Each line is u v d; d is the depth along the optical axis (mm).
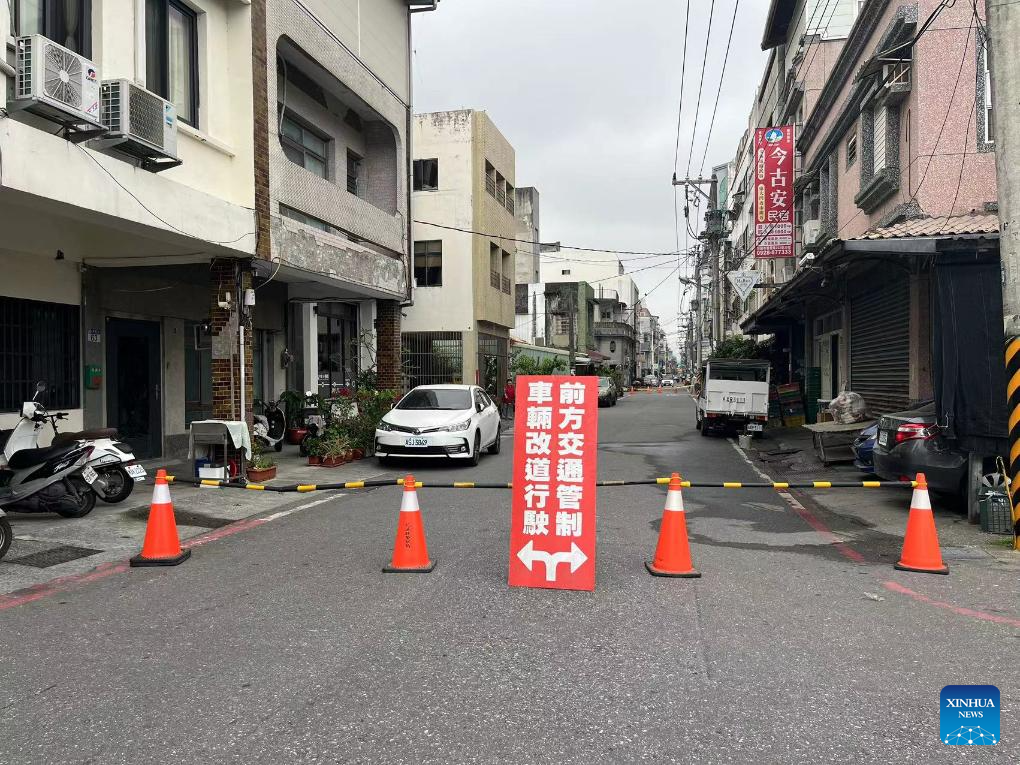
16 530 7352
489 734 3277
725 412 17719
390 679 3857
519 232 52656
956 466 8039
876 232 9688
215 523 7969
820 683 3799
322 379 17844
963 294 7727
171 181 8609
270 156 11180
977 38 11570
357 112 15336
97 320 10711
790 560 6383
